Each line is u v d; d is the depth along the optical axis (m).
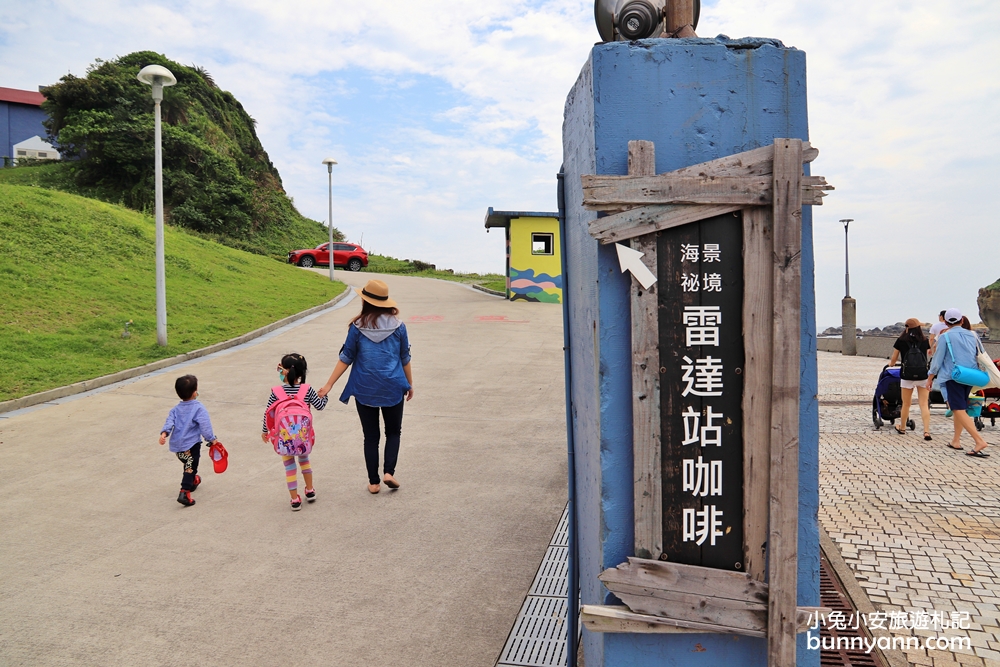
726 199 2.25
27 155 52.53
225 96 54.22
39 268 15.50
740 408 2.33
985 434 8.70
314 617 3.69
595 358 2.43
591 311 2.50
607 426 2.37
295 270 26.88
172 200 38.84
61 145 40.84
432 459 6.82
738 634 2.37
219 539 4.81
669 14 2.69
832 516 5.38
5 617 3.70
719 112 2.33
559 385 10.45
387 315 5.72
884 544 4.75
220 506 5.52
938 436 8.58
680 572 2.31
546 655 3.29
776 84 2.35
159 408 9.00
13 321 12.45
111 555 4.54
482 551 4.58
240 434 7.84
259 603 3.85
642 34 2.77
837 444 8.18
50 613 3.74
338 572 4.26
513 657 3.28
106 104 40.09
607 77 2.32
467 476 6.26
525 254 22.52
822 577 4.24
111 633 3.52
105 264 17.44
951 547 4.67
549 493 5.79
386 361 5.66
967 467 6.89
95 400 9.43
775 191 2.23
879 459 7.31
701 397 2.32
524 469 6.48
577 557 3.06
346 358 5.66
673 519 2.34
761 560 2.33
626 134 2.33
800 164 2.24
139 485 6.05
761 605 2.31
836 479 6.49
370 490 5.79
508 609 3.77
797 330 2.26
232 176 41.94
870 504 5.68
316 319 17.64
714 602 2.31
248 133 55.72
